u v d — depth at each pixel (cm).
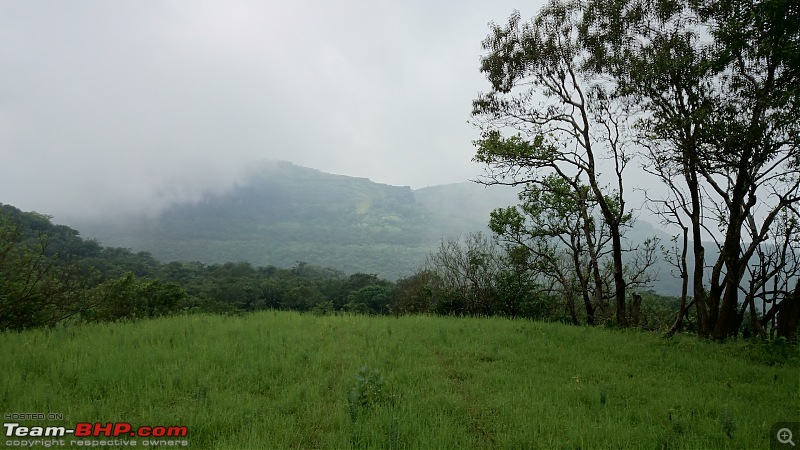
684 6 1436
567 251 2297
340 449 592
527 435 638
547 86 1878
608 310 2112
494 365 1028
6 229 1548
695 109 1334
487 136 1919
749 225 1584
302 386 792
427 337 1299
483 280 2578
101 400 705
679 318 1562
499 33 1870
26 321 1502
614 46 1617
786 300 1499
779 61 1063
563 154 1812
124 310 1850
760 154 1216
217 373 854
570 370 1004
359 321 1589
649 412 744
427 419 679
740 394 869
